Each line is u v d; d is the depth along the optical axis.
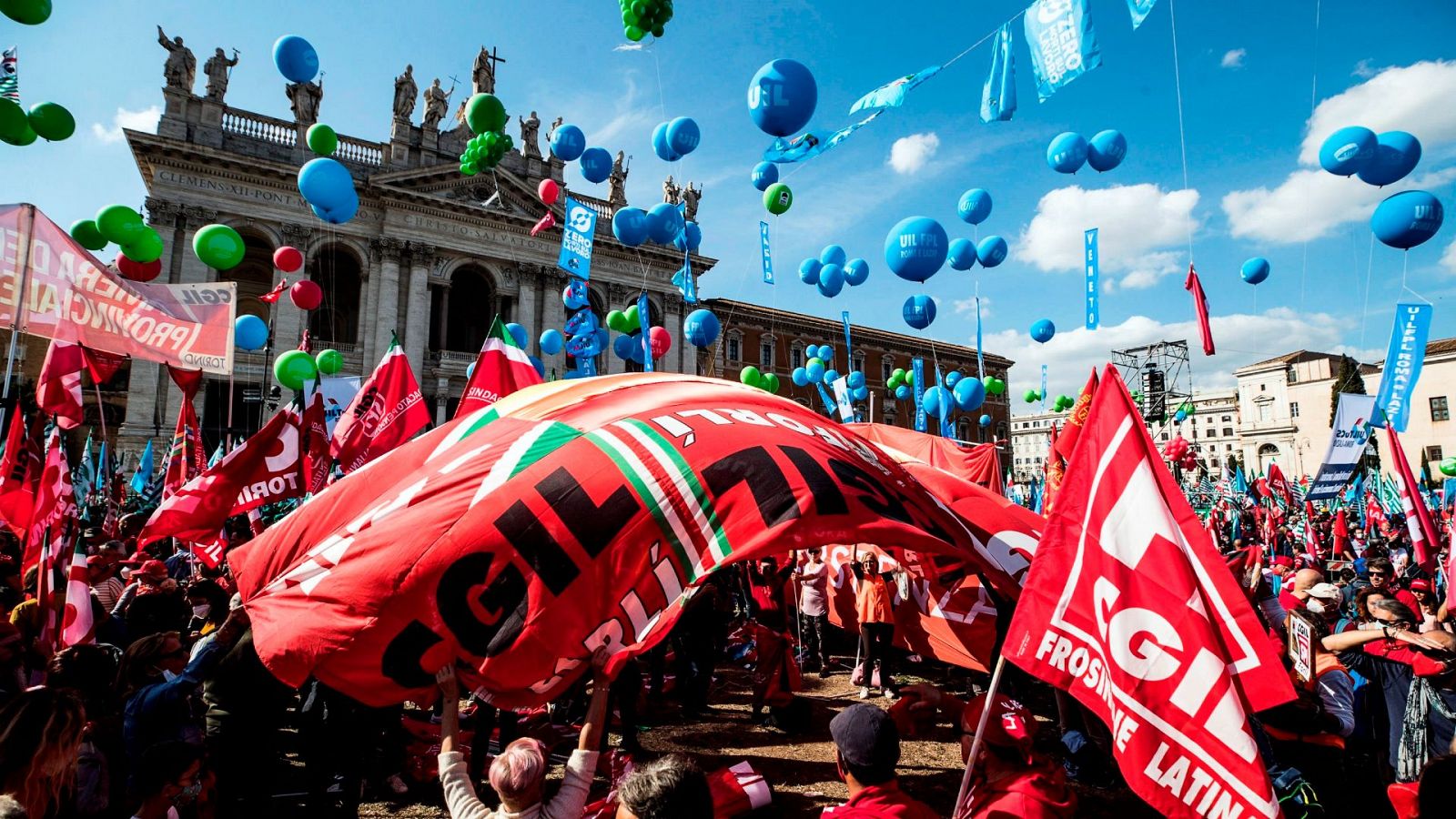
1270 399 60.22
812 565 10.20
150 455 20.00
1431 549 9.22
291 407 7.84
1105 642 2.94
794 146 7.19
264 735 4.57
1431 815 2.62
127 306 6.63
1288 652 5.88
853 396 19.23
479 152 9.88
